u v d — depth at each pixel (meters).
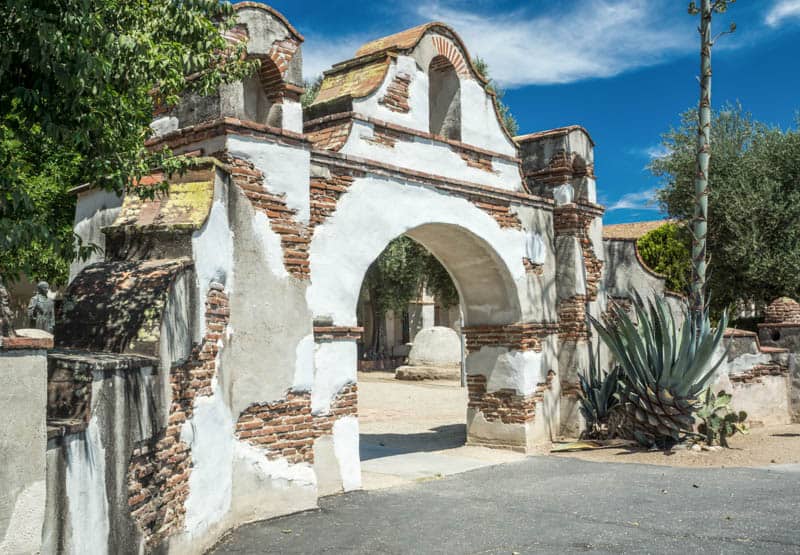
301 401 8.09
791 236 19.19
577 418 12.73
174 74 6.32
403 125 10.24
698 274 11.91
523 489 9.00
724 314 11.24
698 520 7.22
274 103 8.45
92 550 4.48
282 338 7.93
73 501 4.28
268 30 8.32
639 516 7.44
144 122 6.73
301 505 7.90
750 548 6.27
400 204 9.96
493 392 12.37
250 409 7.51
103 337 5.75
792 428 14.54
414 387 24.34
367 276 31.19
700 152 11.93
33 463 3.80
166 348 5.77
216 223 7.03
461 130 11.25
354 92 9.60
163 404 5.66
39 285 10.55
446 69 11.45
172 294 5.96
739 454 11.08
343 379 8.97
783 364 15.61
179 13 6.30
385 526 7.21
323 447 8.66
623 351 11.80
